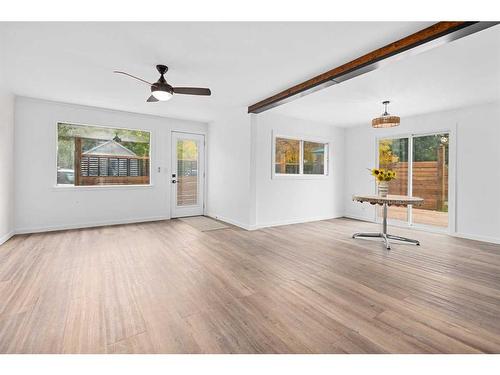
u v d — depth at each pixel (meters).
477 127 4.21
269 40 2.37
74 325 1.75
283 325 1.78
